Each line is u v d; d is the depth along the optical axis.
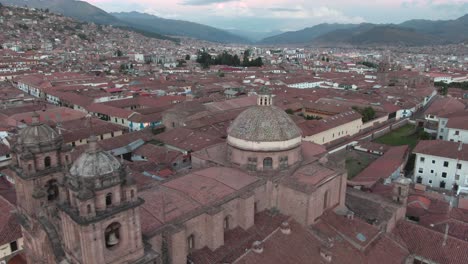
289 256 41.47
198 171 53.66
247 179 50.28
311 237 45.44
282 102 156.38
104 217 30.83
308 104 154.88
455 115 116.69
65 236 33.78
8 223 52.69
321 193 50.38
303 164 55.84
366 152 110.62
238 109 135.12
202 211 42.38
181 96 160.88
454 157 82.81
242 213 46.34
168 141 96.38
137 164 78.81
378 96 177.50
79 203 29.97
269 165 53.06
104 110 133.88
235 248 43.75
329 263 42.47
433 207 63.88
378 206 55.88
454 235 53.69
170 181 50.41
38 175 41.59
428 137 121.06
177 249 38.47
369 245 47.62
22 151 41.09
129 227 33.41
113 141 94.88
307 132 107.94
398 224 55.12
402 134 134.38
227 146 57.38
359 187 70.75
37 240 39.62
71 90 175.38
